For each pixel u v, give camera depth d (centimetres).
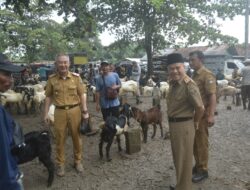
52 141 853
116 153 797
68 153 805
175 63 480
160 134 974
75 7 1181
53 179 621
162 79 2530
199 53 562
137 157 764
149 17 2386
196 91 475
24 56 3791
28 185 620
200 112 479
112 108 773
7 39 3353
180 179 495
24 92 1359
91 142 895
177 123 486
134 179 638
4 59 275
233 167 688
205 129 587
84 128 698
